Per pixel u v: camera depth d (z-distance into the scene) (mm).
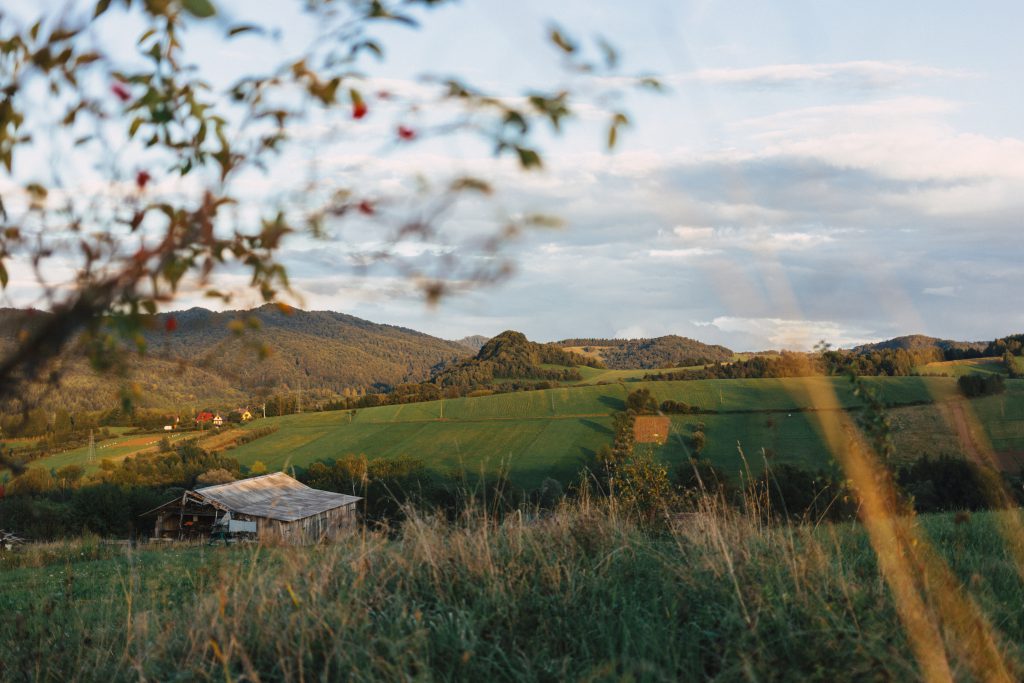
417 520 4715
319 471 54969
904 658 2783
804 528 4391
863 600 3260
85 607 5590
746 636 2889
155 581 5770
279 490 38781
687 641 3074
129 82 1621
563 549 4434
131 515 39812
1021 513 5965
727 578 3605
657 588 3754
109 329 1399
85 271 1459
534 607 3631
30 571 10758
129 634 4008
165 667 3572
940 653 2809
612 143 1444
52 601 5605
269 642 3412
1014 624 3355
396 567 4340
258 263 1446
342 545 4762
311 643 3357
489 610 3631
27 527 22969
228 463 62656
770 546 4152
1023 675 2824
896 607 3219
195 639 3627
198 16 1343
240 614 3752
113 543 17781
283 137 1518
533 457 61312
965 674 2738
